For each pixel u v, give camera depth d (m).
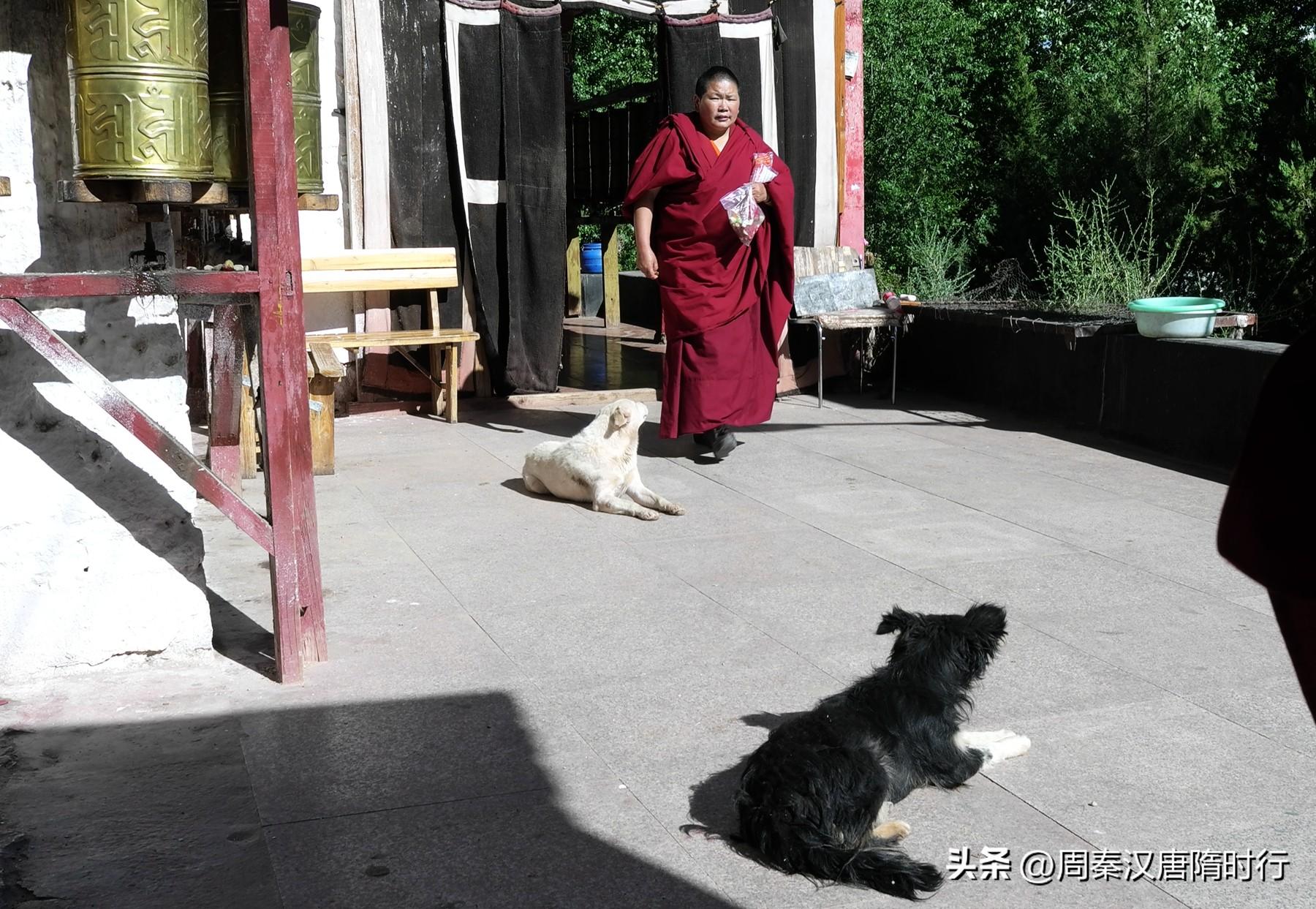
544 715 3.70
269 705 3.77
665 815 3.10
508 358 8.88
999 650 4.22
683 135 7.09
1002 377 8.90
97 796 3.17
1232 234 10.00
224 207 4.25
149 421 3.67
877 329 9.82
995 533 5.75
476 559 5.34
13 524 3.83
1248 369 6.81
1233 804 3.16
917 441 7.89
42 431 3.81
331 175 8.20
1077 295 9.07
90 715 3.67
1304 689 1.33
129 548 3.97
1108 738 3.54
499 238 8.68
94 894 2.72
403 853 2.91
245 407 6.79
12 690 3.85
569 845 2.95
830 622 4.54
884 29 16.23
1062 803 3.16
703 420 7.26
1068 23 18.31
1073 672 4.04
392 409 8.78
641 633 4.42
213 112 3.93
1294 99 9.76
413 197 8.35
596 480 6.13
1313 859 2.89
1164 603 4.73
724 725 3.63
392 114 8.20
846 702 3.07
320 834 2.99
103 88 3.40
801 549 5.49
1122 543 5.57
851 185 10.09
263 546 3.86
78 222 3.88
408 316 8.59
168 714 3.69
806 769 2.84
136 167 3.45
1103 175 11.67
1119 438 7.85
